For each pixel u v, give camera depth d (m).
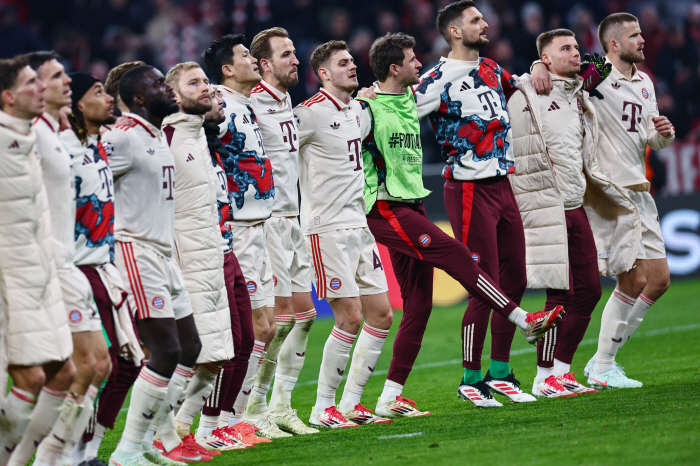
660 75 56.75
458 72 21.55
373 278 20.28
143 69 15.54
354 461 15.07
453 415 20.28
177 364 15.82
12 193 12.93
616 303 23.70
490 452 14.99
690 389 21.30
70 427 14.09
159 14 55.97
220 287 16.95
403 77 20.56
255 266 18.69
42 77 13.73
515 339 35.88
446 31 21.75
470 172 21.22
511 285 21.92
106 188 14.86
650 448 14.29
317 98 20.02
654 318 37.59
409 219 20.47
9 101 12.83
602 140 23.77
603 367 23.70
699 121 55.22
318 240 19.92
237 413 18.52
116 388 15.38
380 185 20.78
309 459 15.66
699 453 13.67
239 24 54.16
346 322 19.89
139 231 15.38
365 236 20.38
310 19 54.28
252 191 18.62
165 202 15.74
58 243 13.79
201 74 16.86
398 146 20.53
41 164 13.60
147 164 15.38
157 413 15.85
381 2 56.22
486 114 21.34
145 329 15.36
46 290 13.26
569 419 17.98
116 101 16.86
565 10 61.09
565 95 22.75
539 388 22.58
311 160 20.08
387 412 20.72
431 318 41.66
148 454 15.89
